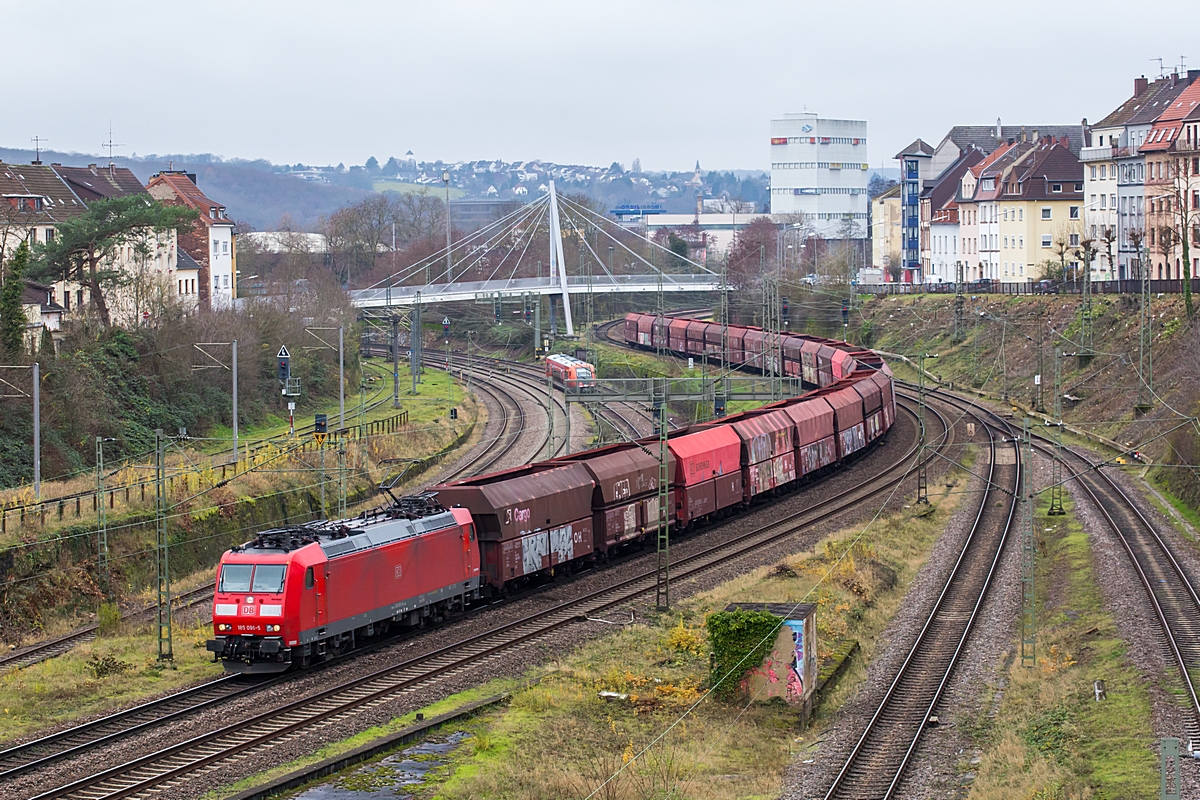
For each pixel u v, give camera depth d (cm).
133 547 5734
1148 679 3778
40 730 3500
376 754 3322
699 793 3130
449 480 8162
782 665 3816
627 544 6134
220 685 3944
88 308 9088
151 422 8438
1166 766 2256
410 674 4019
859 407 8762
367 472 7881
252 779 3100
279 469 7100
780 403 8231
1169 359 9288
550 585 5388
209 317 9781
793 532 6456
